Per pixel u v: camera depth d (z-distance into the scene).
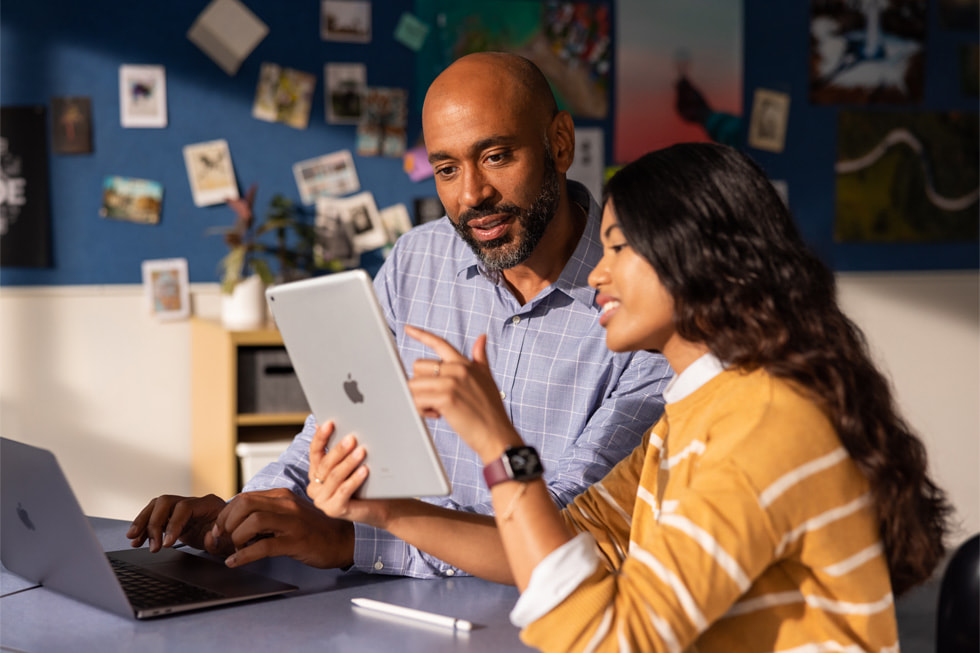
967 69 4.28
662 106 4.02
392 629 1.22
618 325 1.16
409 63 3.84
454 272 1.85
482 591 1.39
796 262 1.11
